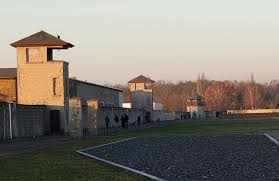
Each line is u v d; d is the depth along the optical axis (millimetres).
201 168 22438
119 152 32438
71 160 26547
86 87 85812
